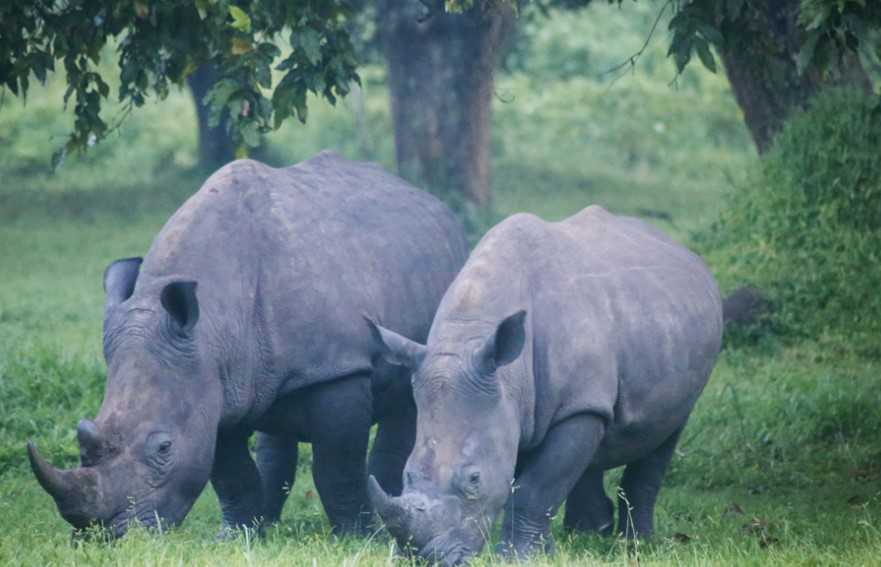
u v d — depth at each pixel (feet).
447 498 73.87
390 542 82.02
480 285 82.07
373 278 92.99
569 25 399.03
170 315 81.56
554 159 332.60
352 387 90.27
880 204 165.89
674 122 353.72
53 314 182.50
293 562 71.92
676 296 93.09
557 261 86.48
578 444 83.82
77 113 106.63
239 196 89.86
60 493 75.46
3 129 347.15
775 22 165.37
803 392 136.46
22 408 129.08
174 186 297.74
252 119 95.55
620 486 98.94
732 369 148.97
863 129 168.76
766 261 166.71
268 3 100.12
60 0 110.93
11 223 263.29
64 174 322.14
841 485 111.45
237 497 92.99
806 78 175.83
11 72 106.63
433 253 99.66
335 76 99.50
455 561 72.90
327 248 91.50
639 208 269.64
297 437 93.25
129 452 78.79
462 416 76.23
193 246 86.38
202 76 298.76
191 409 82.07
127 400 79.87
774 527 93.97
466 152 231.91
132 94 107.04
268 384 88.48
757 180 179.11
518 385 80.69
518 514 82.84
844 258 163.12
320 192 95.61
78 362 138.31
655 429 91.76
